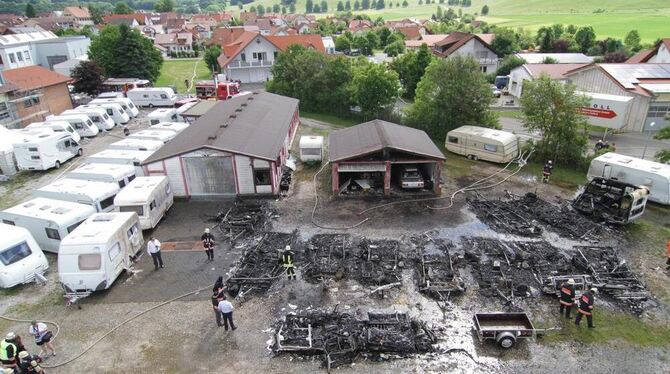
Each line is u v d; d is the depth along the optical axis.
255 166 30.50
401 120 48.06
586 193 28.39
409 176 31.83
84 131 47.38
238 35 118.44
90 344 18.34
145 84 70.19
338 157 30.66
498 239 25.38
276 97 50.06
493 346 17.70
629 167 30.02
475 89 41.66
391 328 18.34
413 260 23.41
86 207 26.19
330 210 29.58
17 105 49.81
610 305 19.97
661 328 18.61
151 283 22.23
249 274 22.33
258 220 28.30
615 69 48.22
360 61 67.19
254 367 16.97
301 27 170.88
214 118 38.38
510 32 99.69
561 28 117.31
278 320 19.36
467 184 33.53
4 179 36.88
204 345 18.09
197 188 31.25
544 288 20.56
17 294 21.88
